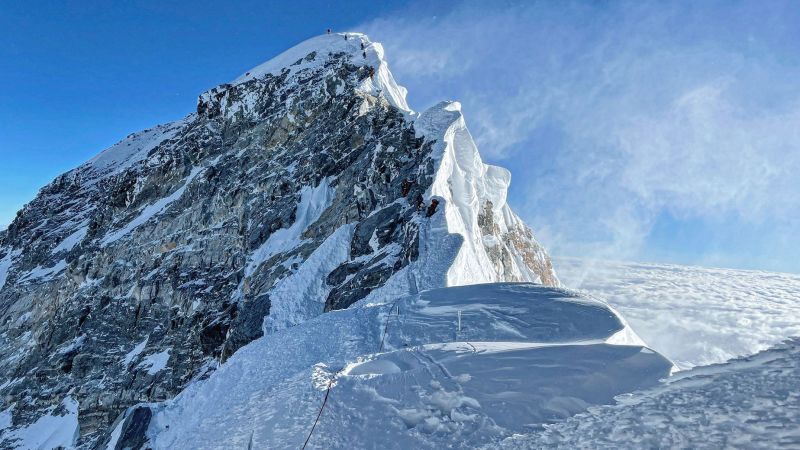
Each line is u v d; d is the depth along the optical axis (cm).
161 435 1939
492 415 1019
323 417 1180
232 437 1280
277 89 6144
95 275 5500
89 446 3794
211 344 3759
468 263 3023
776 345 792
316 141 5028
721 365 813
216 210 5106
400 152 4106
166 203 5866
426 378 1275
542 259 4947
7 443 4297
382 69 5766
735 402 646
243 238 4700
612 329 1698
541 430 887
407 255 3061
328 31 7444
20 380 4962
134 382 3978
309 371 1534
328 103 5391
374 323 2127
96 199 8712
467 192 3866
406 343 1834
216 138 6312
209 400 1988
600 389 1055
